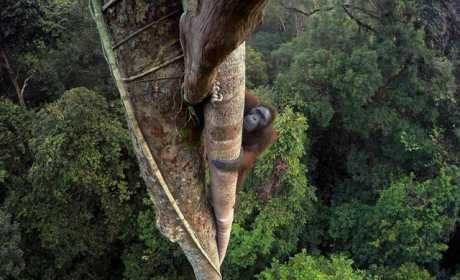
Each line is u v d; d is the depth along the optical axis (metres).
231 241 13.84
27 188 15.27
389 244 15.30
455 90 17.00
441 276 16.42
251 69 19.14
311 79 16.33
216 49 2.60
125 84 3.24
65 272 16.17
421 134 16.47
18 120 15.70
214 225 4.09
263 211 14.19
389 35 15.92
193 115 3.42
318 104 16.17
